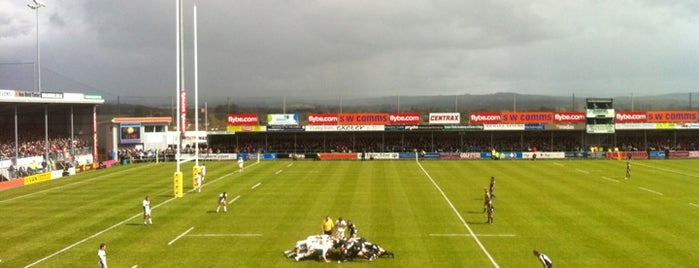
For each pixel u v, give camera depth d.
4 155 89.06
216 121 158.88
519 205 53.56
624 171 82.62
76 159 97.56
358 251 35.50
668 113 109.75
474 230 43.25
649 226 44.00
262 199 58.28
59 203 58.16
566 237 40.75
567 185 67.19
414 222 46.34
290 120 112.56
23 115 106.94
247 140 119.31
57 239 42.03
